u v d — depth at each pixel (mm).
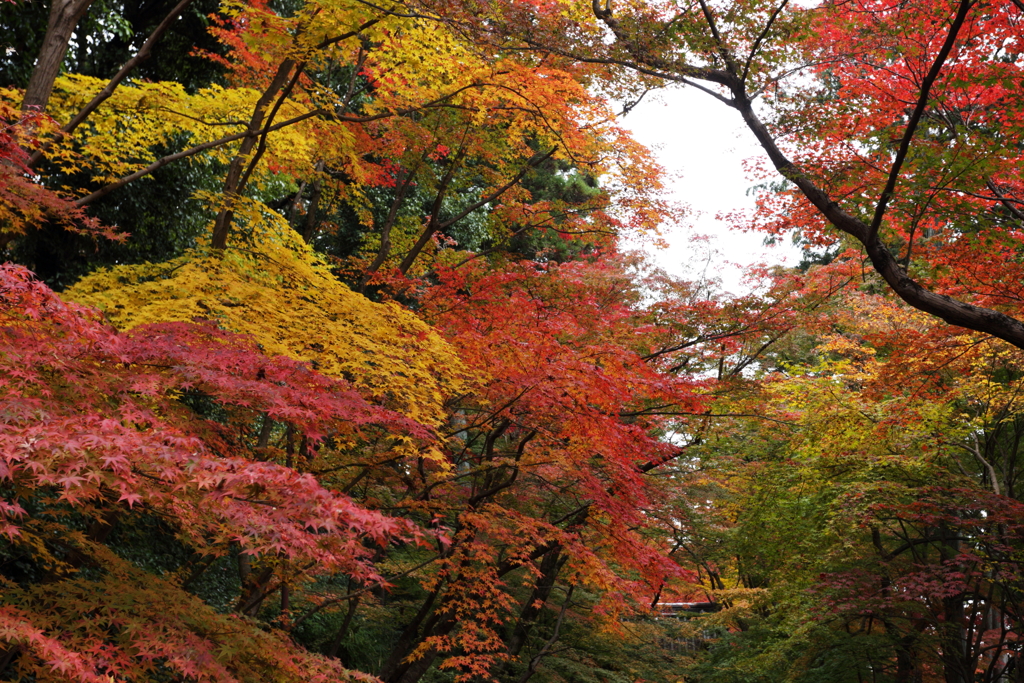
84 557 5930
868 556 14031
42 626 4391
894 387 11969
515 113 11719
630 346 13477
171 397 6113
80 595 5082
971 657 12930
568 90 10719
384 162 14672
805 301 13812
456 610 9914
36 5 11172
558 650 13602
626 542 9273
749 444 14758
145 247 13430
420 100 11297
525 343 8867
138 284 7387
